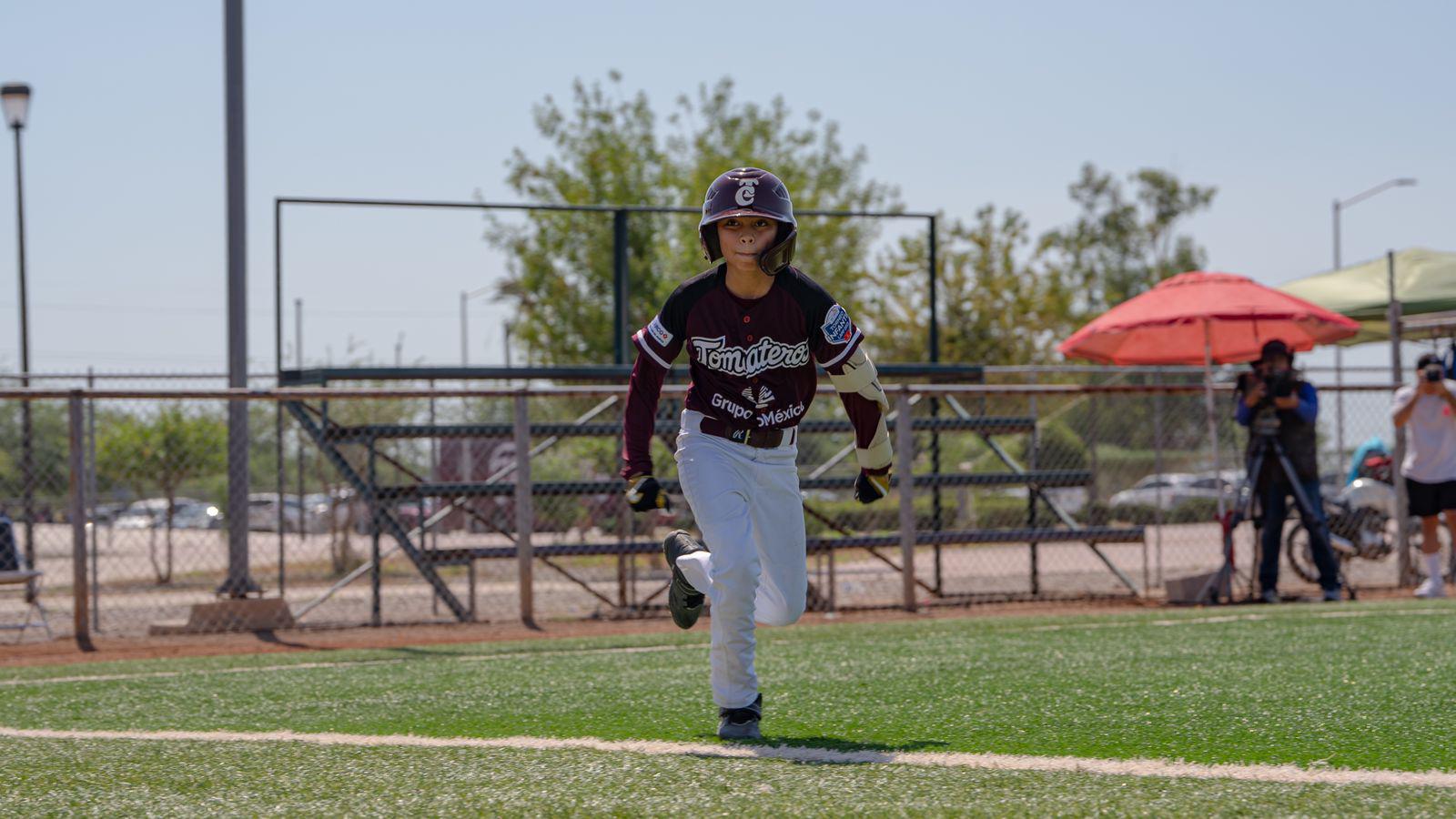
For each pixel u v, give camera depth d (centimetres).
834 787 652
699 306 773
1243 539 3438
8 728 942
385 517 1933
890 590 2444
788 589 831
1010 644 1339
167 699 1073
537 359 5641
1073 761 722
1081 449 3431
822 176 6569
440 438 1947
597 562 2728
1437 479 2009
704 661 1261
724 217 740
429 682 1137
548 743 810
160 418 2700
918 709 920
